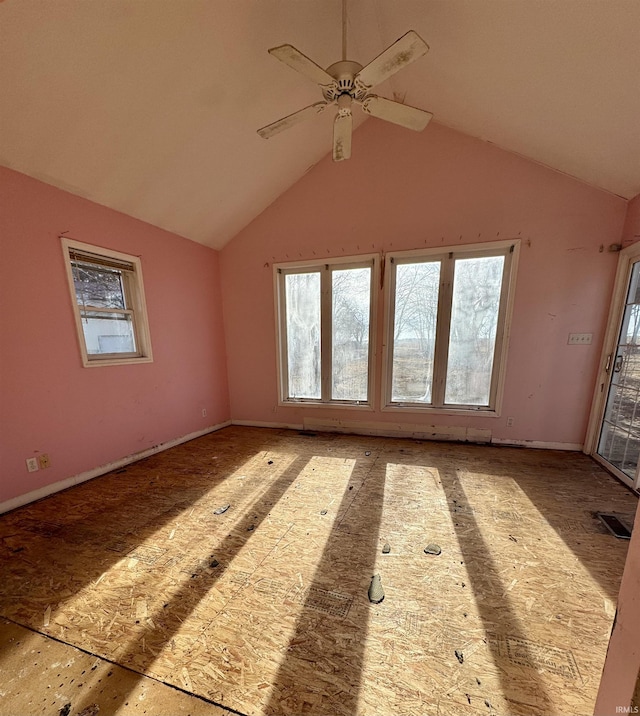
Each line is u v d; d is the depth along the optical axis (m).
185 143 2.46
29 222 2.18
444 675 1.06
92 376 2.63
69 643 1.20
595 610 1.32
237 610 1.33
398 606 1.34
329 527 1.91
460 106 2.59
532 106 2.16
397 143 3.13
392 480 2.50
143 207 2.88
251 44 2.01
